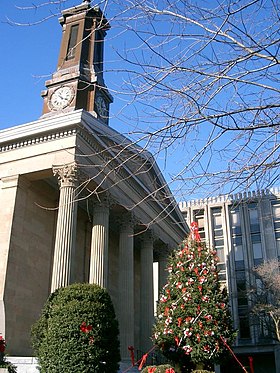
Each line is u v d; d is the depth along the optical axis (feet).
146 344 96.99
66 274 68.90
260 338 179.73
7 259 72.90
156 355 92.94
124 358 83.35
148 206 106.01
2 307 69.26
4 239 74.69
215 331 62.85
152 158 24.93
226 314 65.57
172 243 120.37
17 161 80.48
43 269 82.23
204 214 203.72
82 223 99.91
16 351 70.33
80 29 117.60
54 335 49.75
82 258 97.19
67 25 120.37
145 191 102.22
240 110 23.24
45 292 81.56
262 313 163.12
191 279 66.49
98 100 108.68
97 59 116.67
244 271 192.03
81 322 49.93
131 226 95.55
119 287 91.30
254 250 194.59
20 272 75.51
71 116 78.33
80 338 49.29
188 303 64.64
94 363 48.62
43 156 78.74
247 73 22.76
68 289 54.24
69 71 110.01
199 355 61.57
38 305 78.59
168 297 67.00
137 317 119.44
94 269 79.82
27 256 78.13
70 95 106.52
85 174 77.51
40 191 84.89
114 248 114.62
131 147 26.81
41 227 83.82
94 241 82.17
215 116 23.07
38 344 55.57
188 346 62.18
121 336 86.69
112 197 87.10
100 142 81.46
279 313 149.07
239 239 198.08
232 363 74.74
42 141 79.97
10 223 75.61
